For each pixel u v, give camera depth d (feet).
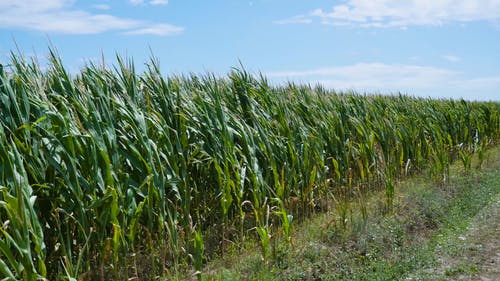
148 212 20.24
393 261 23.30
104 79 22.31
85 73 22.24
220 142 25.02
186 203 22.53
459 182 38.40
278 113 31.04
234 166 24.43
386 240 25.70
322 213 29.96
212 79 28.73
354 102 41.91
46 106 18.38
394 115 46.11
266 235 21.71
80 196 17.78
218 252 23.98
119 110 20.80
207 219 25.67
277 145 28.58
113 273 19.61
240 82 30.63
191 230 22.52
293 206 29.12
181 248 22.20
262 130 27.61
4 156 15.49
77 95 20.81
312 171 29.09
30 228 15.67
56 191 18.53
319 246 24.25
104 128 19.71
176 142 22.95
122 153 20.52
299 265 22.16
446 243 26.40
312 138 30.94
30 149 17.58
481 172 43.04
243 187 24.66
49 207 18.47
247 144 25.67
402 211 30.55
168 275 20.54
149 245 21.38
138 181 21.47
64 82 20.66
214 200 25.30
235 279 20.43
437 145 44.75
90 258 19.58
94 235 19.07
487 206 33.83
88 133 19.02
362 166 34.60
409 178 40.11
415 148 42.88
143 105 24.23
